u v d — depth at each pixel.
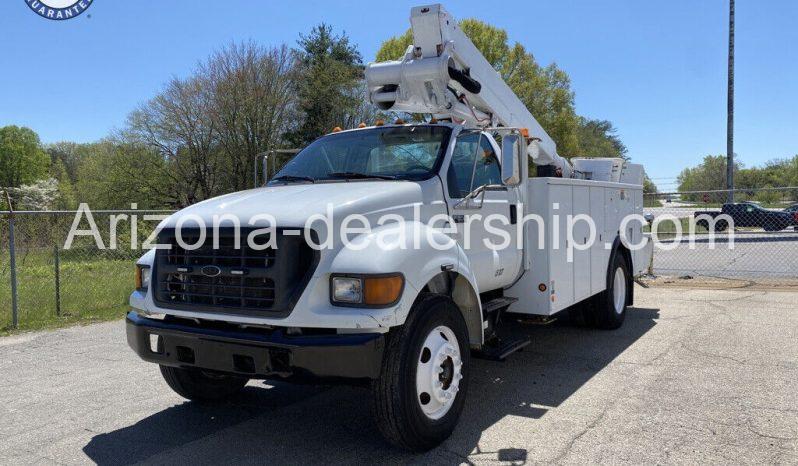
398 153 4.90
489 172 5.36
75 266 11.93
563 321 8.22
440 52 5.84
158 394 5.30
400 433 3.67
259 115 35.38
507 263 5.37
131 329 4.11
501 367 5.95
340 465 3.74
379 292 3.49
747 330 7.28
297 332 3.55
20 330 8.17
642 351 6.45
